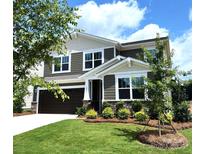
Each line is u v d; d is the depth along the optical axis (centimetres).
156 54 836
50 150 678
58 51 439
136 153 645
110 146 710
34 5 389
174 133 841
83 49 1850
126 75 1434
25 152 659
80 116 1465
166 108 803
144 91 833
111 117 1242
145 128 978
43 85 388
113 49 1717
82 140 785
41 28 398
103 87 1505
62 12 428
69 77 1812
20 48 373
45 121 1293
